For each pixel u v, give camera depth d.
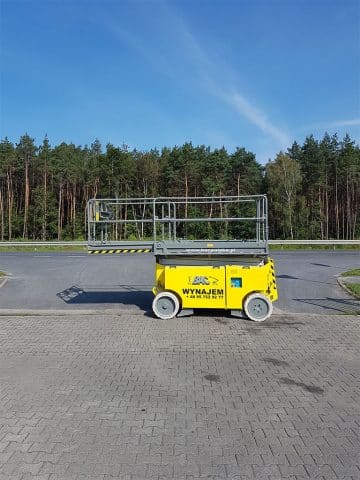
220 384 6.05
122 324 9.66
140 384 6.07
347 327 9.26
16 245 32.97
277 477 3.80
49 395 5.70
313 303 11.91
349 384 6.04
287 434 4.60
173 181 58.47
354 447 4.32
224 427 4.76
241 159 59.69
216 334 8.77
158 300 10.13
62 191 63.97
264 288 9.95
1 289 14.38
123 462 4.06
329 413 5.11
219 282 10.04
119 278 16.38
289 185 59.00
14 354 7.55
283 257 23.42
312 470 3.91
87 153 69.88
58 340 8.43
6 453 4.25
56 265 20.27
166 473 3.88
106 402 5.46
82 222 62.16
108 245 10.49
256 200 10.98
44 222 60.38
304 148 66.94
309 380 6.19
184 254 10.20
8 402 5.48
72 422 4.91
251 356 7.32
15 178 65.19
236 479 3.77
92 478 3.81
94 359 7.24
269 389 5.86
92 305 11.99
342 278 15.73
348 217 61.75
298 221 59.50
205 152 64.69
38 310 11.35
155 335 8.73
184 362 7.03
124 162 59.50
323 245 32.41
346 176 62.28
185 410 5.20
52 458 4.14
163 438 4.52
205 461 4.07
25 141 63.28
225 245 10.15
